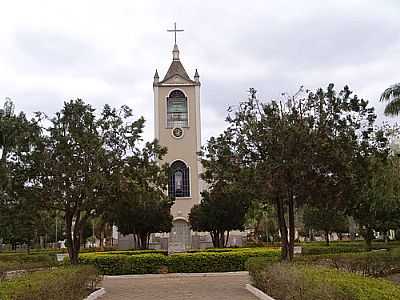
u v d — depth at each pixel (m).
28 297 11.57
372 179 23.34
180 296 19.16
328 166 19.64
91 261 29.91
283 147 19.58
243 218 44.22
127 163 23.00
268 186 19.61
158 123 55.84
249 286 21.23
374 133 20.77
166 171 24.67
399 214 30.61
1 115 33.84
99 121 23.06
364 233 36.69
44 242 66.06
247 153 20.41
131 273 30.12
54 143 22.61
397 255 22.41
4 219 24.31
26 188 22.83
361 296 9.11
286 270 15.35
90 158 22.31
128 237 50.62
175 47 58.56
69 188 22.69
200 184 54.94
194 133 55.84
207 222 43.72
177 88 56.38
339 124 20.02
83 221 24.28
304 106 20.34
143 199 23.70
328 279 11.32
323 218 44.03
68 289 15.52
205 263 30.56
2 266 23.20
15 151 22.58
